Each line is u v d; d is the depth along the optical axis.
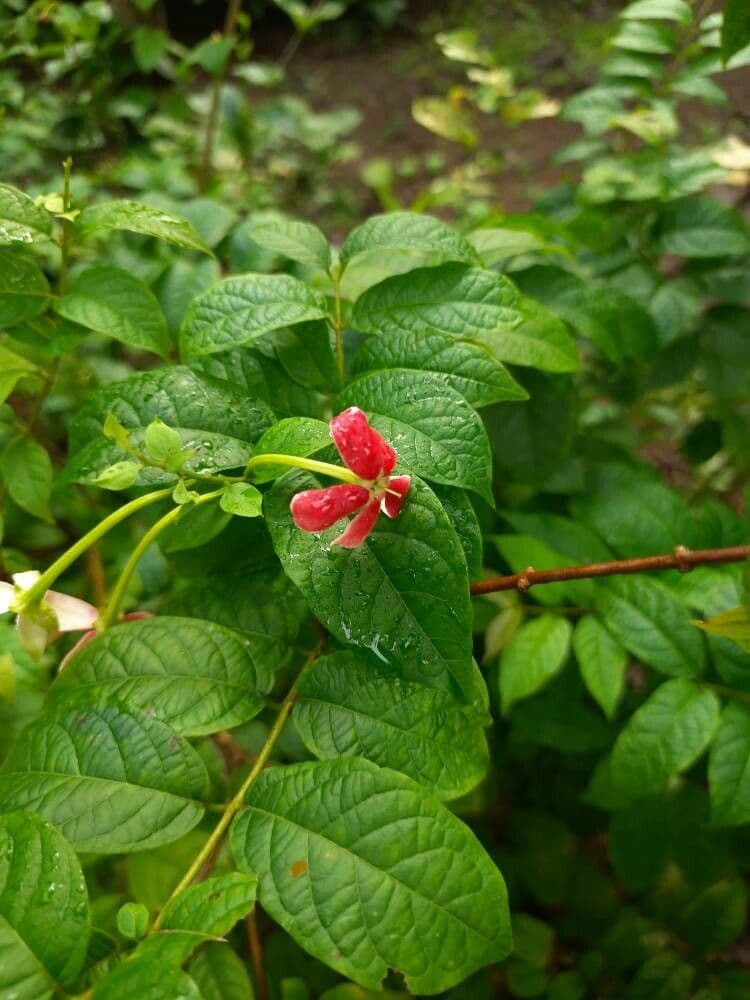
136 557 0.21
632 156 0.38
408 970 0.16
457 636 0.18
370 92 1.30
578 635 0.28
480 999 0.36
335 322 0.25
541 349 0.25
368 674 0.20
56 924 0.15
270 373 0.24
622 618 0.27
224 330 0.22
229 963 0.26
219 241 0.34
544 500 0.35
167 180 0.45
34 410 0.29
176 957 0.15
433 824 0.17
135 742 0.19
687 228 0.37
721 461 0.56
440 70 1.33
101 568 0.34
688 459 0.48
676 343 0.40
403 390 0.21
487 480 0.19
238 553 0.25
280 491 0.20
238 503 0.19
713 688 0.26
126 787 0.18
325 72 1.34
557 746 0.35
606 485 0.32
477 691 0.20
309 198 0.96
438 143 1.19
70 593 0.39
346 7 1.38
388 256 0.29
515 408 0.31
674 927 0.38
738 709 0.25
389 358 0.23
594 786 0.33
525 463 0.31
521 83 1.24
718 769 0.24
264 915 0.39
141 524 0.37
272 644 0.23
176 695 0.20
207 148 0.54
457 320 0.23
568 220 0.37
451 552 0.19
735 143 0.43
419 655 0.19
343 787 0.18
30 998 0.14
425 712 0.20
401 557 0.19
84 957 0.15
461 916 0.16
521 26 1.35
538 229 0.31
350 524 0.18
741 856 0.34
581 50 1.24
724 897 0.37
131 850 0.18
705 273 0.39
